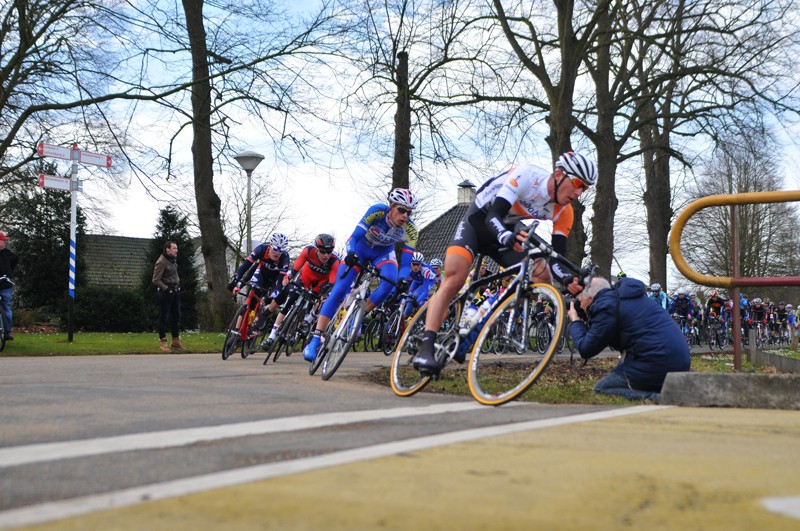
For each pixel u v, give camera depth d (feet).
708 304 83.35
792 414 12.37
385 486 5.96
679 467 6.91
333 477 6.33
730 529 4.76
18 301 107.04
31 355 34.63
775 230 117.39
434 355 15.58
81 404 13.11
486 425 10.32
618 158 68.23
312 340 22.52
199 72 55.62
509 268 15.56
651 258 87.20
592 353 16.69
